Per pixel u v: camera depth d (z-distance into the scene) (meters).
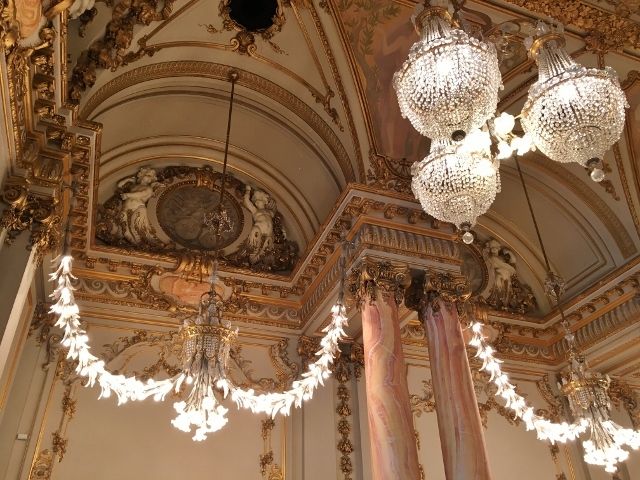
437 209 5.29
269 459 8.07
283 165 9.96
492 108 4.48
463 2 6.13
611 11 7.48
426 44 4.44
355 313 8.42
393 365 6.55
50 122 5.51
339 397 8.70
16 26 3.97
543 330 10.88
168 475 7.51
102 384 5.24
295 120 9.18
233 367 8.61
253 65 8.62
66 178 5.96
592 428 7.09
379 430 6.14
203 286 8.88
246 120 9.45
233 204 9.78
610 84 4.57
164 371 8.22
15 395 7.21
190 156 9.80
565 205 10.47
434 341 7.09
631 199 9.48
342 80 8.05
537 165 10.33
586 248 10.47
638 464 9.79
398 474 5.85
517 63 8.27
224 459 7.88
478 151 5.09
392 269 7.27
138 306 8.53
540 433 7.53
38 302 7.81
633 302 9.46
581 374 7.33
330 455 8.24
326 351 6.12
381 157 7.98
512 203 11.08
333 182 9.04
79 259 8.30
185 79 8.70
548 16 7.44
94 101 6.76
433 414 9.39
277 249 9.77
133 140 9.25
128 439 7.58
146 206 9.19
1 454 6.84
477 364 10.23
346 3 7.57
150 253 8.62
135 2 6.17
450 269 7.63
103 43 6.11
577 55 7.99
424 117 4.44
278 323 9.19
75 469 7.15
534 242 11.30
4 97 4.35
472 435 6.36
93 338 8.09
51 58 4.94
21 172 5.18
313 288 8.95
